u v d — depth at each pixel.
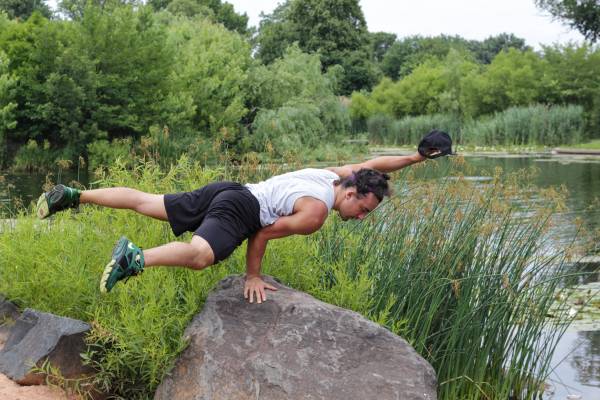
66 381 3.77
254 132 24.69
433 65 56.12
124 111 23.62
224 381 3.59
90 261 4.42
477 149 30.89
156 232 4.55
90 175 20.06
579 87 36.50
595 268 7.83
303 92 27.38
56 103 23.23
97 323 3.78
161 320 3.77
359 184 3.86
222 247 3.68
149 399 3.93
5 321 4.52
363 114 47.38
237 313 3.87
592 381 5.40
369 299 4.88
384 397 3.55
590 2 30.55
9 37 24.89
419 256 5.20
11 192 14.20
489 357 5.24
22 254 4.62
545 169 20.45
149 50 24.39
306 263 4.73
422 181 6.56
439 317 5.12
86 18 24.25
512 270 5.29
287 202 3.80
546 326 6.32
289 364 3.62
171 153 12.82
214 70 26.17
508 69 39.31
